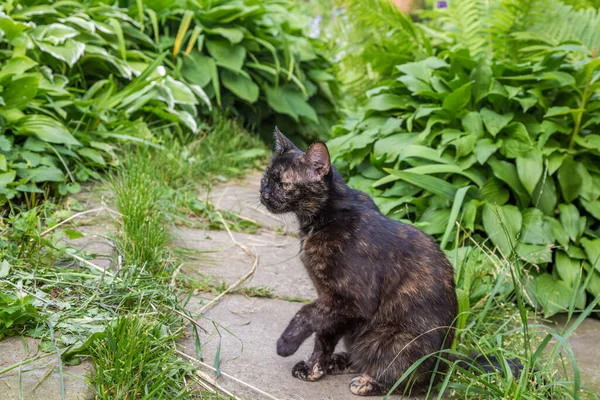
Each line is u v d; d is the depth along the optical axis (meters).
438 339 2.97
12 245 3.37
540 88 4.52
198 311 3.42
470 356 3.13
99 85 5.33
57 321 2.85
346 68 7.04
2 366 2.56
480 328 3.46
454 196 4.25
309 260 3.08
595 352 3.56
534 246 4.11
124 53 5.55
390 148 4.64
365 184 4.77
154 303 3.18
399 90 5.02
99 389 2.46
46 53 5.25
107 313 3.00
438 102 4.73
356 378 3.01
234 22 6.43
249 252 4.32
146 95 5.50
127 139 5.02
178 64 5.96
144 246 3.64
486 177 4.46
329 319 3.00
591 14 5.64
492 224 4.16
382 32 6.61
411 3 8.72
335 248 2.99
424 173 4.40
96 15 5.67
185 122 5.70
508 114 4.49
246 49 6.45
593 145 4.33
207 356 3.01
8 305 2.80
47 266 3.32
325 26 9.67
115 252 3.71
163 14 6.21
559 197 4.45
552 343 3.61
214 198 5.14
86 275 3.24
